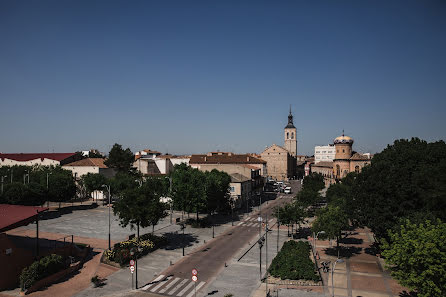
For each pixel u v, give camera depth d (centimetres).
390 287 2912
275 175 15300
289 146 17662
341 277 3177
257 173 9912
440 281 2062
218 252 4031
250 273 3312
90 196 8475
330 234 3653
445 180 3469
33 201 5766
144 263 3600
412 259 2100
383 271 3338
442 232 2202
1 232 2938
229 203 6781
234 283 3045
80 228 5184
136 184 4550
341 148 9244
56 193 6444
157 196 4338
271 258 3816
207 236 4856
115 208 3950
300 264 3256
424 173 3906
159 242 4275
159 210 4109
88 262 3609
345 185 6525
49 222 5628
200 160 10450
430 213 2914
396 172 3731
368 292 2808
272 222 6025
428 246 2064
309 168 17325
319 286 2953
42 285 2948
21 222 3091
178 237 4762
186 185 5369
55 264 3164
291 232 5206
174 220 5991
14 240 4228
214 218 6341
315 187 7588
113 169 9069
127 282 3066
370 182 3750
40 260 3108
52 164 9125
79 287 2947
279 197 9631
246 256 3891
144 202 3966
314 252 4031
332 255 3919
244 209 7456
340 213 3803
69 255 3694
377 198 3644
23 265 3109
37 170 8394
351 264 3575
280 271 3183
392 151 5109
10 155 10312
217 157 11056
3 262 2908
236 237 4825
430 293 2081
